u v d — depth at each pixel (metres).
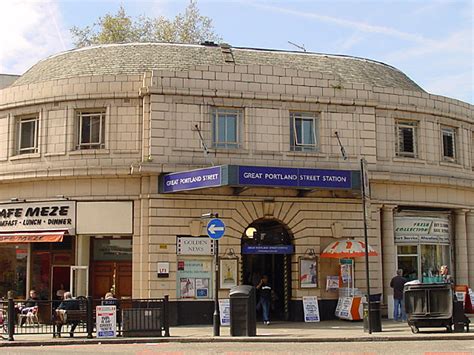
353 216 28.81
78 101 27.98
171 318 26.36
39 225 27.88
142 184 27.12
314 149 28.78
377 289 29.02
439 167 31.56
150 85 27.17
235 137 27.98
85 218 27.39
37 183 28.16
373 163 29.31
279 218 27.92
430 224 31.41
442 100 31.84
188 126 27.30
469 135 33.53
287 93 28.39
